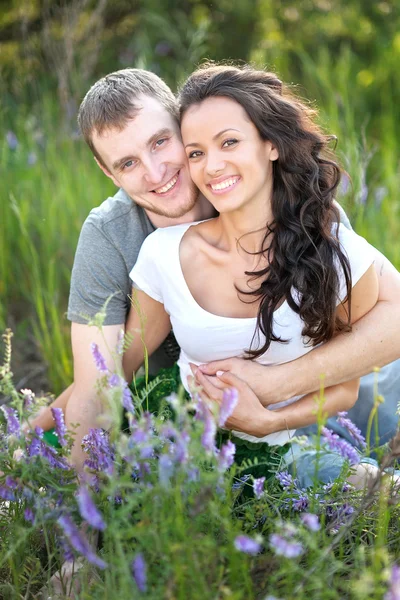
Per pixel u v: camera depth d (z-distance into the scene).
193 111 2.05
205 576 1.57
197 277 2.16
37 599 1.90
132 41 6.64
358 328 2.16
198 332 2.14
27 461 1.80
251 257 2.13
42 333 3.61
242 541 1.41
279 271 2.08
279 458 2.22
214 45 6.91
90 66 5.34
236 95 2.02
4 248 3.92
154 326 2.35
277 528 1.70
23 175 4.22
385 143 5.00
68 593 1.84
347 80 5.83
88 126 2.24
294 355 2.17
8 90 5.52
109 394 1.68
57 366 3.16
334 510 1.90
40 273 3.80
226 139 2.01
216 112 2.01
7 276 3.91
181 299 2.15
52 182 4.34
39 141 4.59
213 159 2.02
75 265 2.39
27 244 3.89
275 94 2.08
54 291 3.58
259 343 2.12
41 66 5.51
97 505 1.77
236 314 2.15
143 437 1.55
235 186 2.04
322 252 2.07
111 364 2.33
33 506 1.82
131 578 1.48
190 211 2.31
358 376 2.18
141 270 2.22
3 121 4.81
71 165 4.38
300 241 2.08
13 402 1.77
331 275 2.07
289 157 2.08
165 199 2.27
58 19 6.11
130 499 1.54
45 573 1.92
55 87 5.33
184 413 1.58
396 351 2.17
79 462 2.29
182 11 6.96
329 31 6.88
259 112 2.03
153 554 1.55
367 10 6.87
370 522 1.93
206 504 1.58
